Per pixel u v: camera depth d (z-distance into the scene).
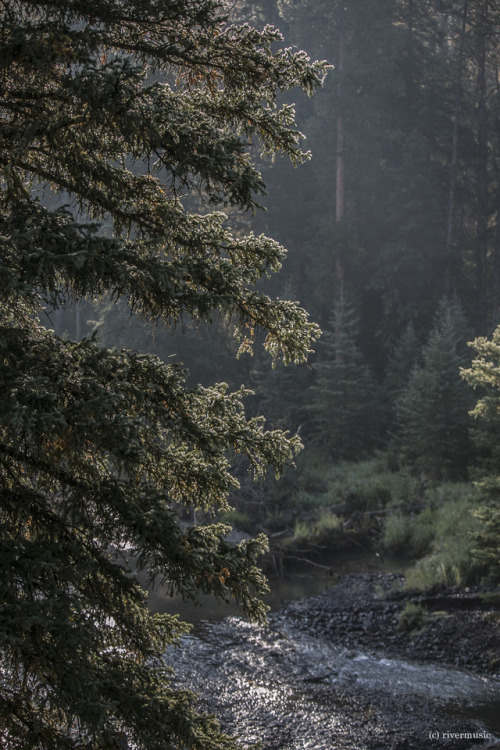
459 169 49.09
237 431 6.40
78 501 6.02
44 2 5.95
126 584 6.12
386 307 41.16
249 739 12.05
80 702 4.90
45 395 5.14
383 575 21.72
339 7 42.34
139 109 5.73
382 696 14.07
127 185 6.60
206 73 6.60
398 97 45.97
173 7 6.11
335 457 33.38
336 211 42.19
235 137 6.26
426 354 30.30
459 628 17.19
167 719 5.55
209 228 6.75
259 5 51.97
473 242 50.47
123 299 33.97
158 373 6.18
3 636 4.57
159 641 6.46
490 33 48.38
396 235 41.84
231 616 18.08
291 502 28.36
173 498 6.62
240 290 6.61
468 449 29.02
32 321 6.51
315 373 38.56
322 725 12.73
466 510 24.50
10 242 5.47
